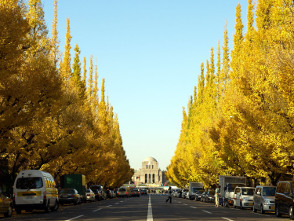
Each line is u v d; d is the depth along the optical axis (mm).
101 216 18656
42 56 24688
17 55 18891
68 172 41906
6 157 28656
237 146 31844
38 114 22766
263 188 25453
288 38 21797
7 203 20000
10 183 28969
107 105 80188
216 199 34969
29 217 19359
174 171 98062
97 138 49562
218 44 54812
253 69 26891
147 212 22125
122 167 86188
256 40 28688
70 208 29109
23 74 21453
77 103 37375
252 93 26547
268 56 25312
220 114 41438
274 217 20703
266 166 29984
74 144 33688
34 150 30047
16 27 18375
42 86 21688
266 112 25359
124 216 18625
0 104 21141
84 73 56719
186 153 75062
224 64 47719
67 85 35031
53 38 34844
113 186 97375
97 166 50031
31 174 23750
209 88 57719
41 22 26328
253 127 27797
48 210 24172
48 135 31125
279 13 24219
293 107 21312
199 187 62094
